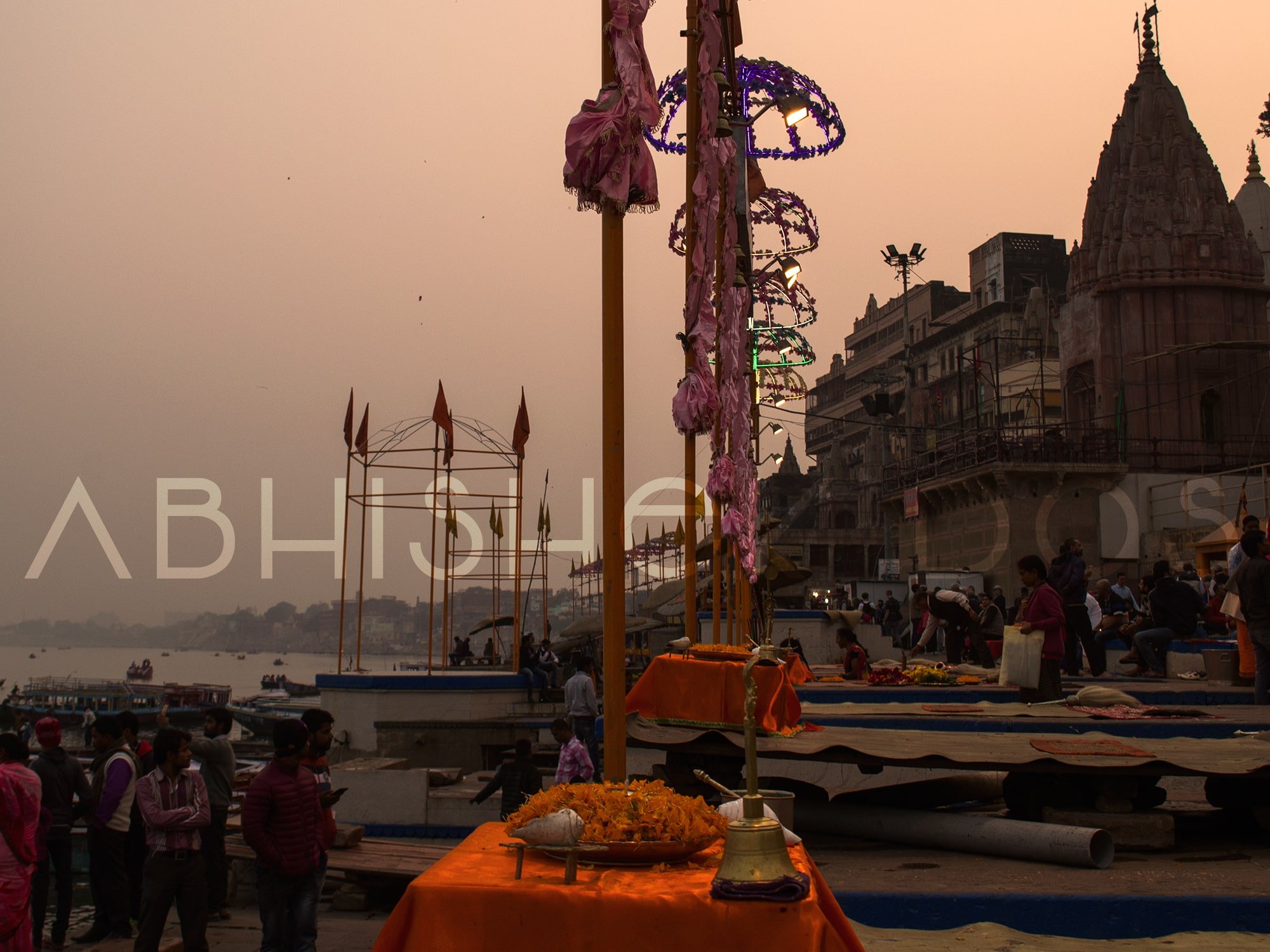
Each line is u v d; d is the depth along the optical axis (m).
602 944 3.22
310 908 7.61
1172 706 11.59
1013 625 12.07
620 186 4.92
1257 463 42.19
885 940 5.36
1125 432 41.84
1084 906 5.52
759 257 19.78
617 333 4.96
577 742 12.64
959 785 8.38
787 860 3.29
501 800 13.54
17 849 7.50
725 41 9.30
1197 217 44.03
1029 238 77.38
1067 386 47.75
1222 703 12.87
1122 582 22.33
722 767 7.72
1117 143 47.19
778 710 7.80
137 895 10.68
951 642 21.03
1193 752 7.38
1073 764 6.77
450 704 19.56
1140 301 44.00
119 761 10.53
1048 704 10.88
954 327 77.44
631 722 7.78
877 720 9.80
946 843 6.94
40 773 10.26
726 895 3.21
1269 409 43.34
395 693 19.53
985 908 5.57
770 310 21.02
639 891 3.29
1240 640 13.81
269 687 107.25
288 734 7.57
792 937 3.17
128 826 10.53
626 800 3.65
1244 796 7.45
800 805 7.64
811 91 17.00
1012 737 8.09
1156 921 5.49
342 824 13.79
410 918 3.31
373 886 11.33
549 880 3.38
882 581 40.84
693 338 7.92
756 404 13.80
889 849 7.12
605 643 4.98
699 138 7.80
